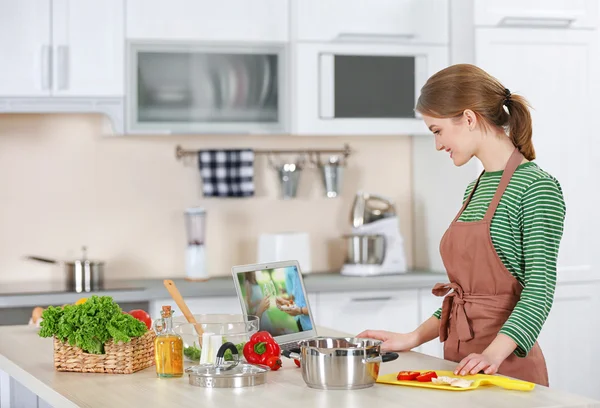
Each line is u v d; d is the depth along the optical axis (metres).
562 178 4.74
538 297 2.39
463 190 4.78
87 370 2.46
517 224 2.50
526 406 1.95
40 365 2.59
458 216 2.71
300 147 5.17
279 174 5.07
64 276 4.86
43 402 3.29
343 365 2.15
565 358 4.72
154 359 2.56
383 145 5.29
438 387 2.13
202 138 5.03
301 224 5.17
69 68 4.51
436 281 4.71
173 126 4.63
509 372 2.49
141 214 4.97
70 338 2.44
